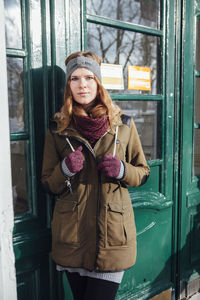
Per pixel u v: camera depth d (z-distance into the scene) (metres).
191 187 2.55
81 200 1.51
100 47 2.01
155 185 2.32
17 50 1.64
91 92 1.50
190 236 2.61
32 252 1.77
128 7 2.10
